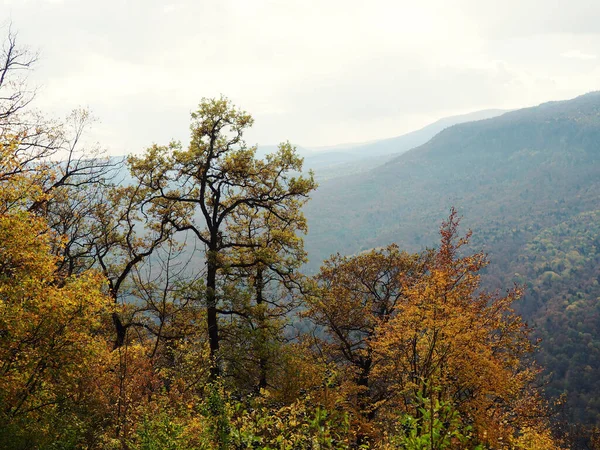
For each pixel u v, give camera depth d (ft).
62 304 32.58
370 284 73.72
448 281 44.04
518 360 51.11
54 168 50.55
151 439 26.32
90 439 31.91
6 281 30.83
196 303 56.65
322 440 22.08
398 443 27.37
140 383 34.68
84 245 58.54
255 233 73.72
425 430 20.66
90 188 58.49
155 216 62.59
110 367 36.58
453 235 46.34
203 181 62.03
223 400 26.71
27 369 31.27
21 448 29.43
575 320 554.87
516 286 53.36
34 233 32.91
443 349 44.11
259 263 66.80
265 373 60.03
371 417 61.31
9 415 30.78
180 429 26.43
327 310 69.36
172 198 61.77
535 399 54.39
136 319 54.13
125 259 61.11
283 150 64.69
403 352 51.83
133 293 52.75
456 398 43.14
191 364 44.78
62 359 32.30
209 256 60.08
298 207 68.80
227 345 61.16
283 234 65.26
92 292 35.42
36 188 35.17
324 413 22.58
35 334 31.60
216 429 25.52
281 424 24.14
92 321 35.17
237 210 72.59
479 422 39.96
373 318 67.31
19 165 34.73
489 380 42.98
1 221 31.12
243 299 60.18
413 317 44.50
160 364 44.86
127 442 27.76
